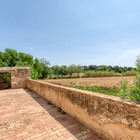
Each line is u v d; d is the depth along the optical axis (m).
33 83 8.18
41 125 2.82
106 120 2.06
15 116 3.46
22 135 2.38
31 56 31.14
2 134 2.44
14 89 9.53
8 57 26.86
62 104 3.84
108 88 11.09
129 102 1.71
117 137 1.83
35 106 4.48
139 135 1.49
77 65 50.97
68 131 2.48
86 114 2.64
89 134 2.33
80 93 2.87
